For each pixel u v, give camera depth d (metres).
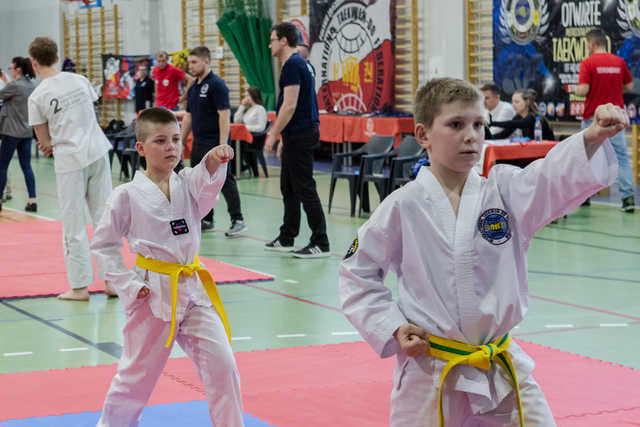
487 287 2.18
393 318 2.18
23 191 12.68
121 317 5.41
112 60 20.00
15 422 3.46
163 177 3.10
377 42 14.52
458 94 2.13
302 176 7.36
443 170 2.22
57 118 5.70
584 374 4.13
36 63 5.71
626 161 9.49
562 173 2.08
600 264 6.87
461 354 2.14
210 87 8.13
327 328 5.12
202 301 3.04
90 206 5.88
